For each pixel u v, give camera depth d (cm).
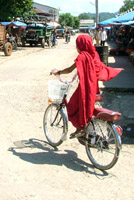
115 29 3819
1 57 1998
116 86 999
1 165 426
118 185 378
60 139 477
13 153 468
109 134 407
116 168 423
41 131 570
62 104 464
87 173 409
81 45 400
